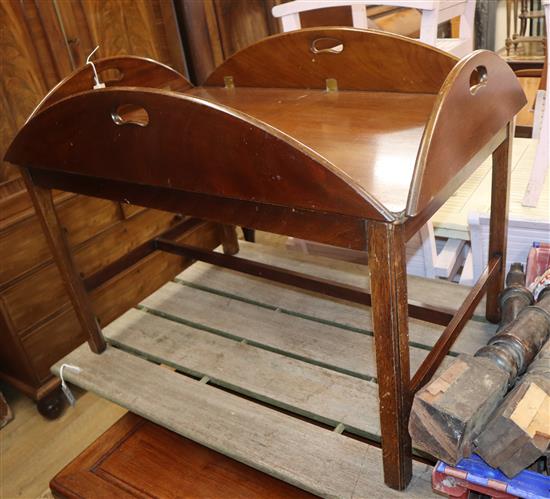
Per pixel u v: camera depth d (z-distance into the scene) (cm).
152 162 92
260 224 87
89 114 96
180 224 171
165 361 135
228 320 147
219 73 148
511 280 140
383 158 91
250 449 107
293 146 74
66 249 129
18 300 170
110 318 201
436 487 92
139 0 195
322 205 75
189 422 115
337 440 107
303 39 131
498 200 119
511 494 86
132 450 126
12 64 162
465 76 81
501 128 100
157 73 141
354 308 146
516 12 321
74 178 112
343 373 124
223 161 83
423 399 83
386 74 124
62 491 118
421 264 175
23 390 184
